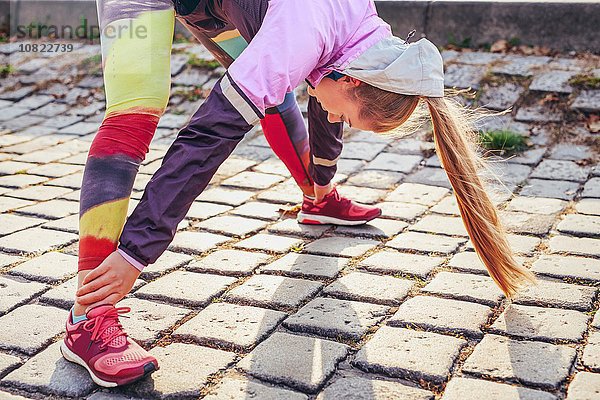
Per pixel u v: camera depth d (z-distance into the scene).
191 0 2.36
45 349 2.38
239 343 2.38
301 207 3.46
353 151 4.43
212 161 2.05
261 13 2.26
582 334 2.40
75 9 6.67
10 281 2.83
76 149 4.68
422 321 2.49
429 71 2.31
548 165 4.10
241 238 3.28
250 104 2.02
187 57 5.79
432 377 2.18
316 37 2.16
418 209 3.58
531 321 2.49
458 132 2.36
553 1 5.25
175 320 2.54
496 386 2.13
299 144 3.21
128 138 2.20
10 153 4.59
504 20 5.38
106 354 2.15
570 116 4.56
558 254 3.03
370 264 2.96
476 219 2.44
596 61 5.06
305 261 3.01
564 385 2.14
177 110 5.23
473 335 2.41
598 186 3.79
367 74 2.30
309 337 2.43
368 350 2.32
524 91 4.81
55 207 3.64
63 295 2.71
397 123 2.41
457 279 2.81
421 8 5.55
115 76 2.18
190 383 2.17
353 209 3.35
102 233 2.17
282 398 2.09
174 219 2.07
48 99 5.65
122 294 2.13
